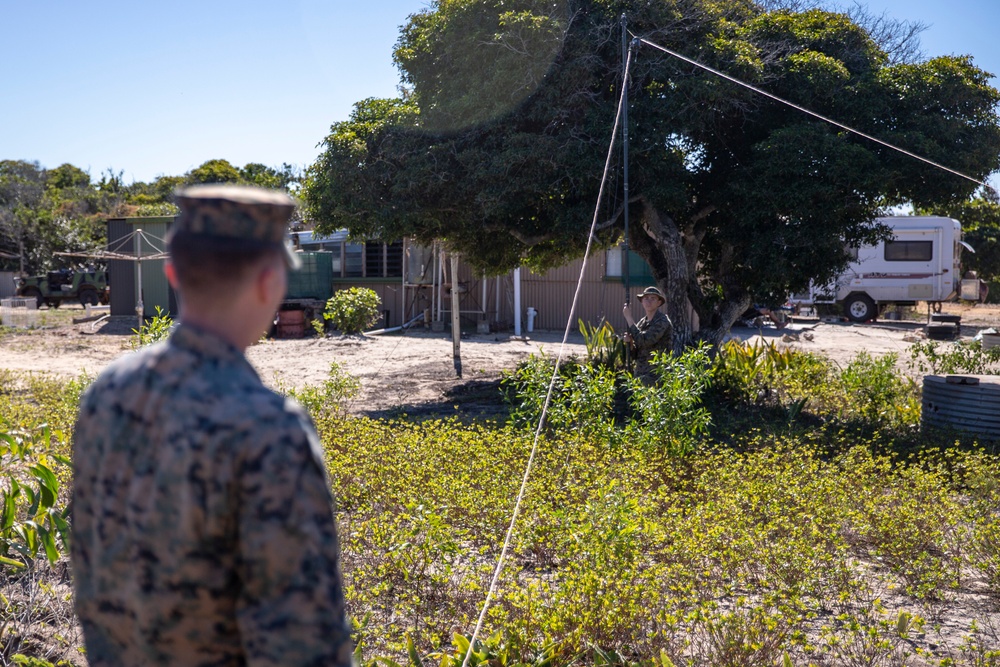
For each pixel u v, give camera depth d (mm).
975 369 14062
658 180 11219
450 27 11273
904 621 4199
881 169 10812
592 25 10953
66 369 15531
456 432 7980
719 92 10656
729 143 12367
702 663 3979
